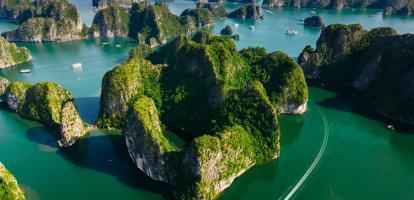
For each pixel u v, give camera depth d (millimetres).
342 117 166750
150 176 125562
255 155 132250
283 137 152500
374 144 148750
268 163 134250
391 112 164875
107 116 152500
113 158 135625
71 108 143625
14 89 166000
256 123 135000
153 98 155000
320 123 162125
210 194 116062
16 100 165875
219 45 165250
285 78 165375
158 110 152625
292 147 145625
